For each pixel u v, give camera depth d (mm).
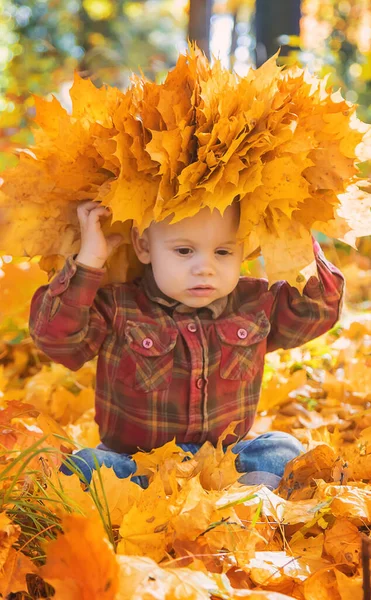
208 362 2266
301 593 1646
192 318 2285
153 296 2307
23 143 6375
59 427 2361
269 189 2018
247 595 1477
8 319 3973
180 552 1697
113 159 2062
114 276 2393
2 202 2221
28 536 1779
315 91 2125
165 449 2123
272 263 2078
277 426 3000
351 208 2193
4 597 1550
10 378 3740
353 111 2100
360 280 4668
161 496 1857
